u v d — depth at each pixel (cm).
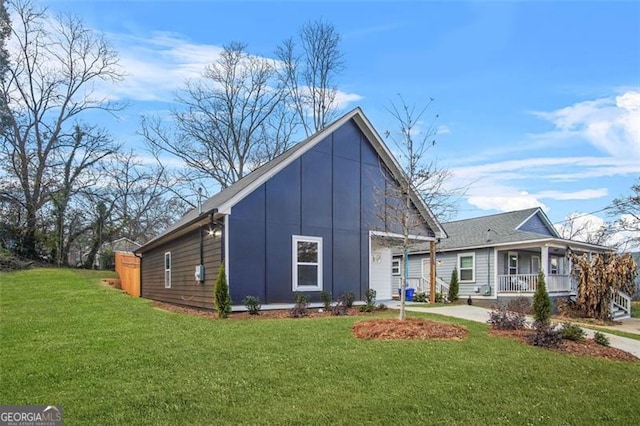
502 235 2147
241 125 3088
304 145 1368
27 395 498
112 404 478
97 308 1179
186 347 706
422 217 1316
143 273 2233
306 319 1021
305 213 1356
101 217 3156
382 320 954
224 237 1180
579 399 608
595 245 2106
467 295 2205
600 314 1739
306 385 563
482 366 683
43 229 2972
